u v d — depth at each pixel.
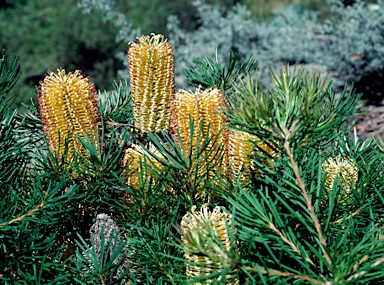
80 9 9.99
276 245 1.27
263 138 1.28
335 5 8.04
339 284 1.11
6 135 1.70
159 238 1.41
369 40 7.26
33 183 1.60
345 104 1.60
